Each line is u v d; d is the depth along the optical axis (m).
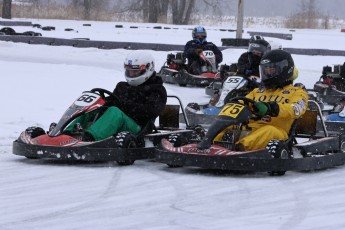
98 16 85.69
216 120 12.70
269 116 13.19
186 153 12.45
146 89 14.41
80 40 43.94
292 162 12.30
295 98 13.38
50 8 84.62
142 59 14.35
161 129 15.33
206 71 28.48
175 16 90.88
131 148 13.23
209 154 12.27
